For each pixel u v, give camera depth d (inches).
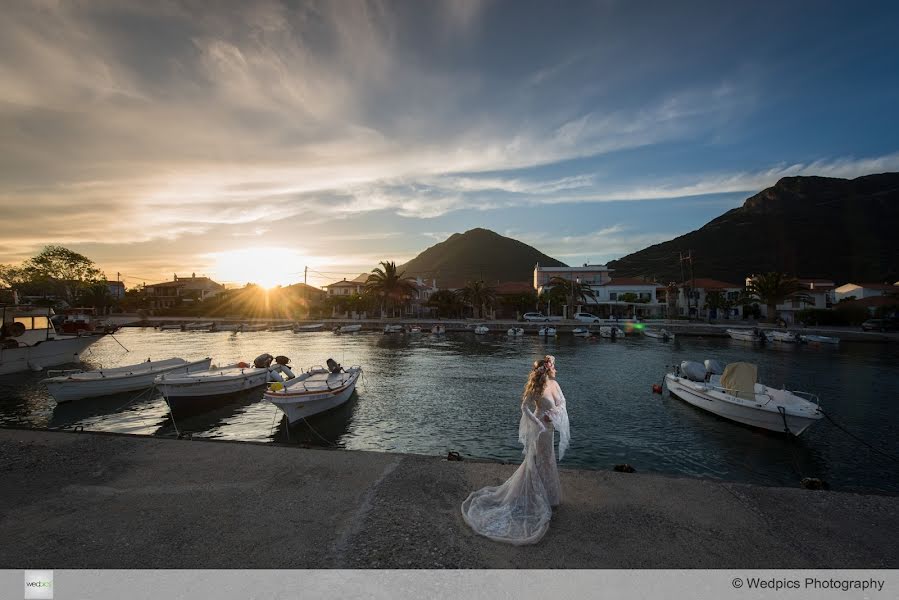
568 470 221.1
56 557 144.1
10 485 201.8
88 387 751.1
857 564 142.3
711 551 149.0
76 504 182.5
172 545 150.8
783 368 1221.7
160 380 678.5
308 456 237.5
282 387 620.4
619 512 176.4
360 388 910.4
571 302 2952.8
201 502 183.6
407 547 149.6
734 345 1862.7
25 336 1099.9
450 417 685.9
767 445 560.7
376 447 552.4
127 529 161.9
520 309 3270.2
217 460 232.1
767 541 155.8
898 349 1720.0
